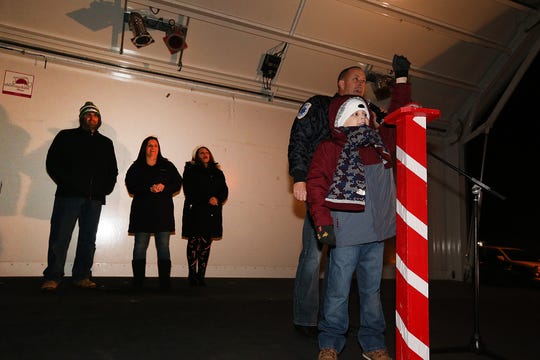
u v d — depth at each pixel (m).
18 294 3.10
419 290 1.23
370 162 1.79
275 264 5.35
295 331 2.41
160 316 2.60
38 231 4.28
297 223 5.55
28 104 4.35
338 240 1.74
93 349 1.85
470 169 6.59
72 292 3.33
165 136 4.94
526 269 6.83
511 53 5.79
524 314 3.44
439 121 6.39
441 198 6.52
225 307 3.04
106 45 4.61
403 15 5.07
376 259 1.84
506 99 5.89
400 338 1.27
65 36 4.45
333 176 1.73
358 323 2.79
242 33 4.88
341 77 2.18
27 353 1.74
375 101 5.79
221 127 5.23
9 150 4.24
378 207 1.76
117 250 4.61
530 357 2.09
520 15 5.49
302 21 4.90
